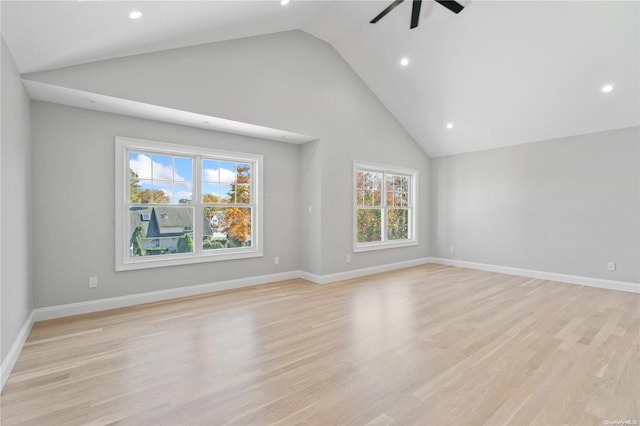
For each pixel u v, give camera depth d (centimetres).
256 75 413
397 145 614
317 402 186
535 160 535
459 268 618
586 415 173
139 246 386
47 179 322
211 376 215
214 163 446
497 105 490
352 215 534
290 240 518
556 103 449
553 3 337
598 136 468
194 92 361
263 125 419
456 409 179
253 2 308
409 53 464
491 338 278
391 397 191
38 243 317
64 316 330
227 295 416
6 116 223
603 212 465
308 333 290
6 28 203
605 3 320
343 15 427
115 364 231
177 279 405
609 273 459
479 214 608
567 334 287
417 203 661
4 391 196
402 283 489
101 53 290
